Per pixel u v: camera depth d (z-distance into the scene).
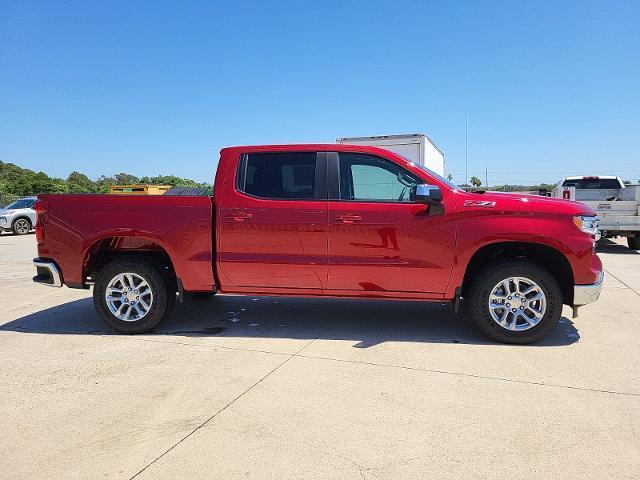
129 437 2.98
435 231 4.75
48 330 5.41
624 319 5.71
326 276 4.94
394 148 14.23
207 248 5.06
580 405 3.40
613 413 3.28
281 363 4.27
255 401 3.48
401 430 3.06
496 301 4.76
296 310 6.28
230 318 5.89
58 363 4.29
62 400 3.51
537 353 4.51
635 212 12.20
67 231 5.20
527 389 3.68
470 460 2.72
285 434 3.01
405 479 2.55
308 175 5.02
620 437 2.96
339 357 4.43
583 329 5.30
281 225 4.93
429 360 4.33
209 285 5.11
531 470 2.62
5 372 4.08
